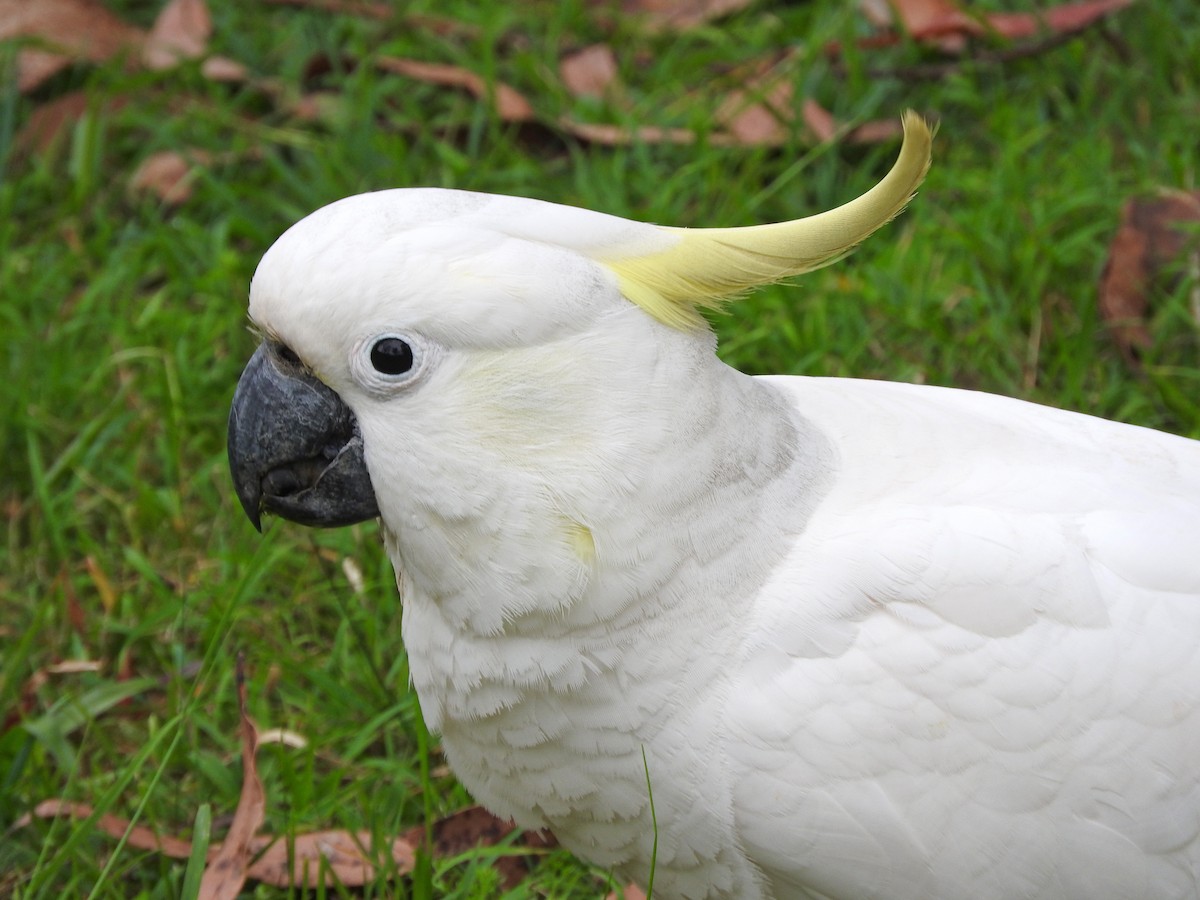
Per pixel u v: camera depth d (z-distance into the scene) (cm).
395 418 314
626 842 350
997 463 352
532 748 340
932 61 673
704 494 320
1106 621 326
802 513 338
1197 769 324
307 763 443
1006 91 661
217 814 455
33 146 675
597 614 318
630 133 643
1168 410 541
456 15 711
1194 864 329
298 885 425
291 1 724
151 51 697
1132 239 570
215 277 603
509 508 313
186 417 564
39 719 469
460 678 338
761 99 643
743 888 347
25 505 555
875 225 318
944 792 325
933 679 324
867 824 326
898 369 557
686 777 329
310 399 329
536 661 326
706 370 323
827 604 328
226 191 635
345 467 330
